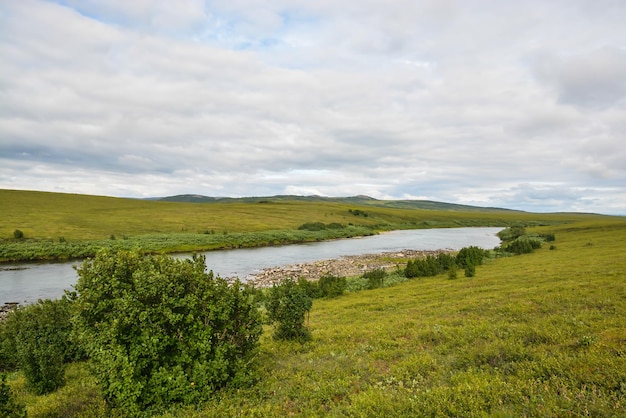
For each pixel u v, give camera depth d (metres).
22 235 63.91
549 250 51.22
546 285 22.33
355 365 11.29
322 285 31.53
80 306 8.99
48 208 103.75
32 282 39.16
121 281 9.43
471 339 12.51
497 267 37.28
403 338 13.95
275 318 15.79
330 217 150.75
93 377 10.34
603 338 10.20
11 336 15.40
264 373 11.15
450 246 79.44
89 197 142.75
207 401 9.15
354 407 7.91
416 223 173.25
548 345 10.53
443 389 8.10
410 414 7.21
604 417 6.12
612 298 16.06
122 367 8.59
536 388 7.66
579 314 13.85
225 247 75.00
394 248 75.69
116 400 8.87
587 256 37.81
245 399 9.25
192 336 9.51
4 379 8.48
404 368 10.36
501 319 15.00
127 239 69.50
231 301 10.23
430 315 17.98
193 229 91.62
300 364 11.94
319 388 9.54
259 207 167.75
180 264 10.07
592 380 7.58
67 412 9.52
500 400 7.26
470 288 25.34
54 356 12.09
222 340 10.18
